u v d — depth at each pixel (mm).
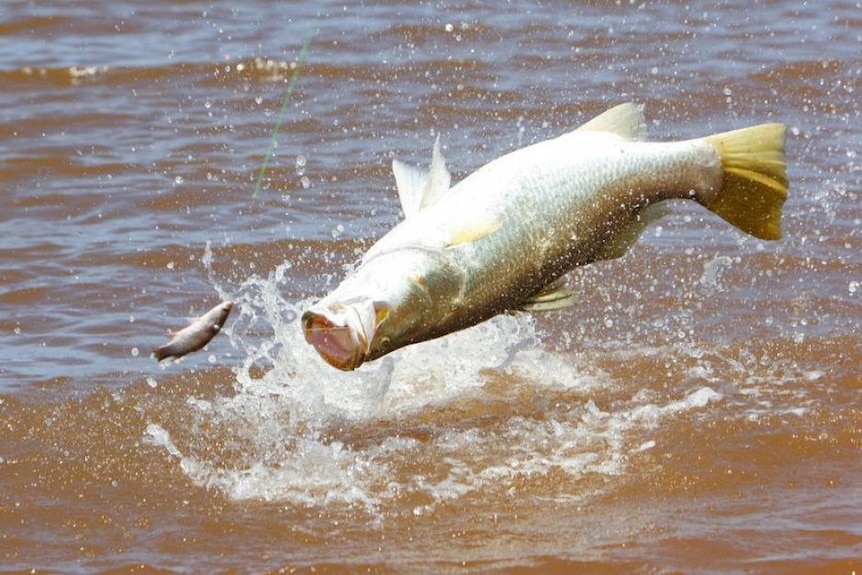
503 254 14102
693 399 16531
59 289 20188
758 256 20688
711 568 13031
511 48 30453
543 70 29203
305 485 14883
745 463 15000
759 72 28625
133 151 25562
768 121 26250
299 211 22938
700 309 19188
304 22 32406
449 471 15070
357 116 27062
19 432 15984
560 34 31312
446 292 13805
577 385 17109
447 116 26969
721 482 14648
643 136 14820
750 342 18109
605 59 29766
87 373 17547
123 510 14430
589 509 14211
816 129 25812
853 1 33344
